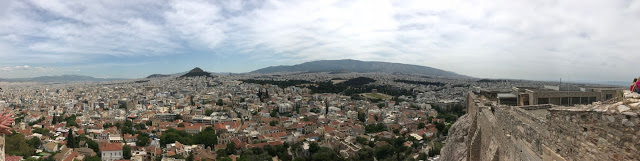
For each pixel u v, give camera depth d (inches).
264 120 7819.9
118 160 4178.2
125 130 6077.8
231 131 6274.6
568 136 486.0
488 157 922.1
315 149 4872.0
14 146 3969.0
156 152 4655.5
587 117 440.5
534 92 1779.0
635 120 365.4
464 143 1606.8
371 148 5078.7
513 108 816.3
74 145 4753.9
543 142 565.6
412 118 7721.5
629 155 371.2
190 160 4303.6
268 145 4992.6
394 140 5374.0
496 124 885.8
